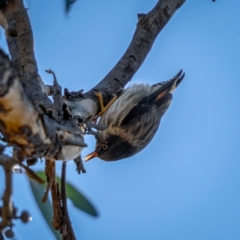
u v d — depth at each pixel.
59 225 5.65
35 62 6.72
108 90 8.14
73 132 4.45
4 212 3.23
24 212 3.47
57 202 5.60
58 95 5.07
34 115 3.90
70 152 4.45
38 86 6.29
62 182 5.69
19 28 6.98
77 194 6.61
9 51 7.27
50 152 4.29
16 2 7.21
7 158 3.29
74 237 5.68
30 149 4.12
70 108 6.71
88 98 7.51
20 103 3.72
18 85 3.62
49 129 4.15
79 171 6.27
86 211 6.59
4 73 3.47
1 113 3.72
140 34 8.95
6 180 3.24
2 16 7.49
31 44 6.86
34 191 6.10
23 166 3.79
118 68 8.57
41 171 6.06
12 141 3.97
